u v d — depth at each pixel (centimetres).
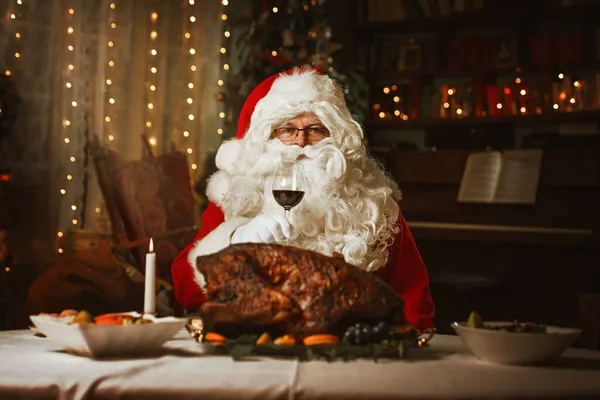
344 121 214
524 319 491
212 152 509
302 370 119
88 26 457
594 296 359
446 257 516
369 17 580
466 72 557
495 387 109
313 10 511
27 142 434
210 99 514
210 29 514
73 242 423
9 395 107
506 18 551
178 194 387
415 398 105
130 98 479
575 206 504
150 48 489
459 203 534
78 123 451
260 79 511
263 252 134
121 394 106
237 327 133
